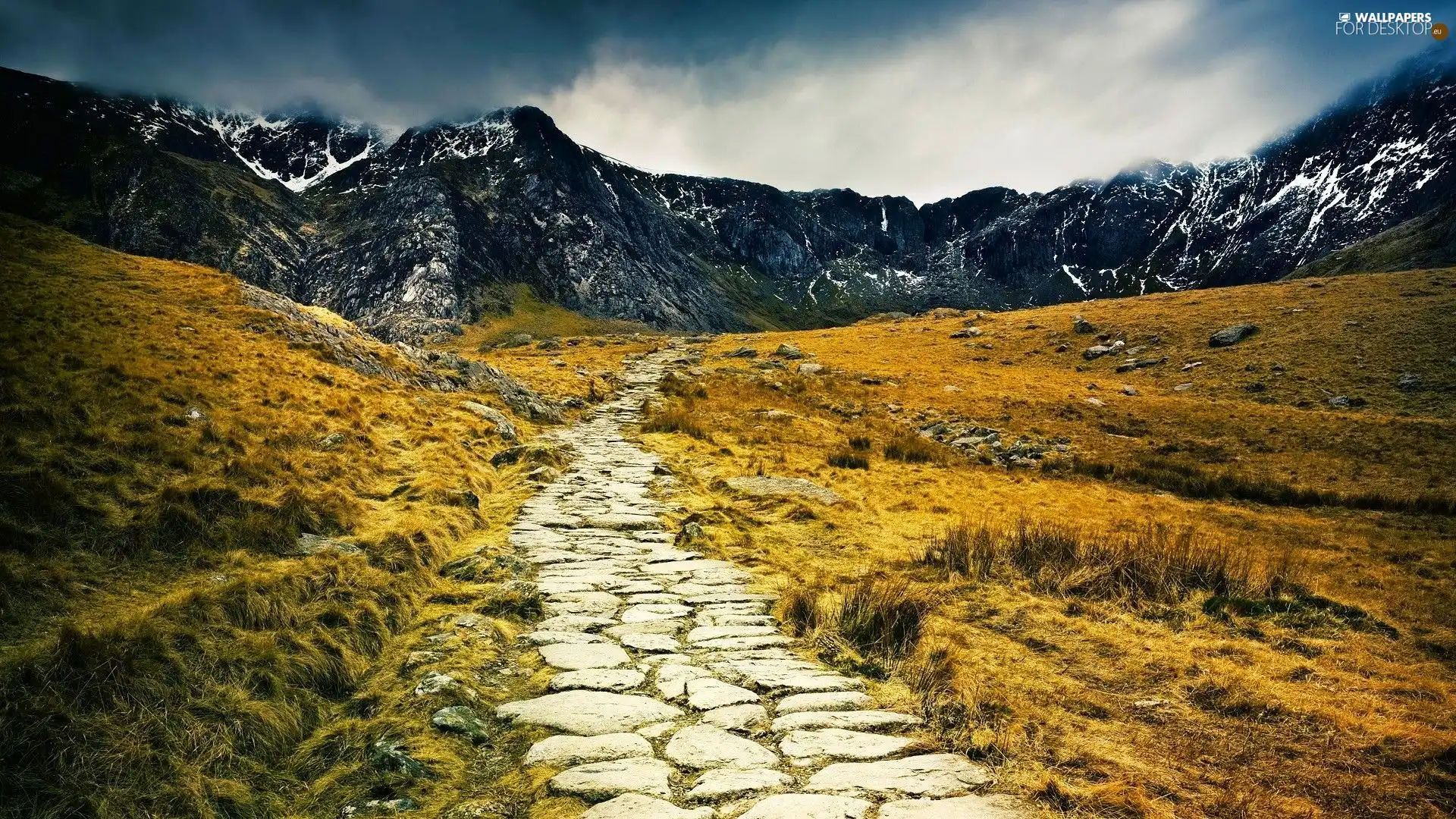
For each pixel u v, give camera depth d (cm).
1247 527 1791
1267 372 5228
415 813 392
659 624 736
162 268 2606
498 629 695
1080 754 462
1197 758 468
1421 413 4081
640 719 510
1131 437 3675
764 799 396
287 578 664
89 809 363
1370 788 433
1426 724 541
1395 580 1258
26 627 520
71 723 406
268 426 1212
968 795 407
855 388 4750
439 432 1670
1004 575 971
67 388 1016
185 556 720
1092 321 7888
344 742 479
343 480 1106
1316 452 3216
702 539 1118
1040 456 2870
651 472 1766
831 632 714
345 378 1888
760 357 7062
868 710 535
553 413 2848
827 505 1519
